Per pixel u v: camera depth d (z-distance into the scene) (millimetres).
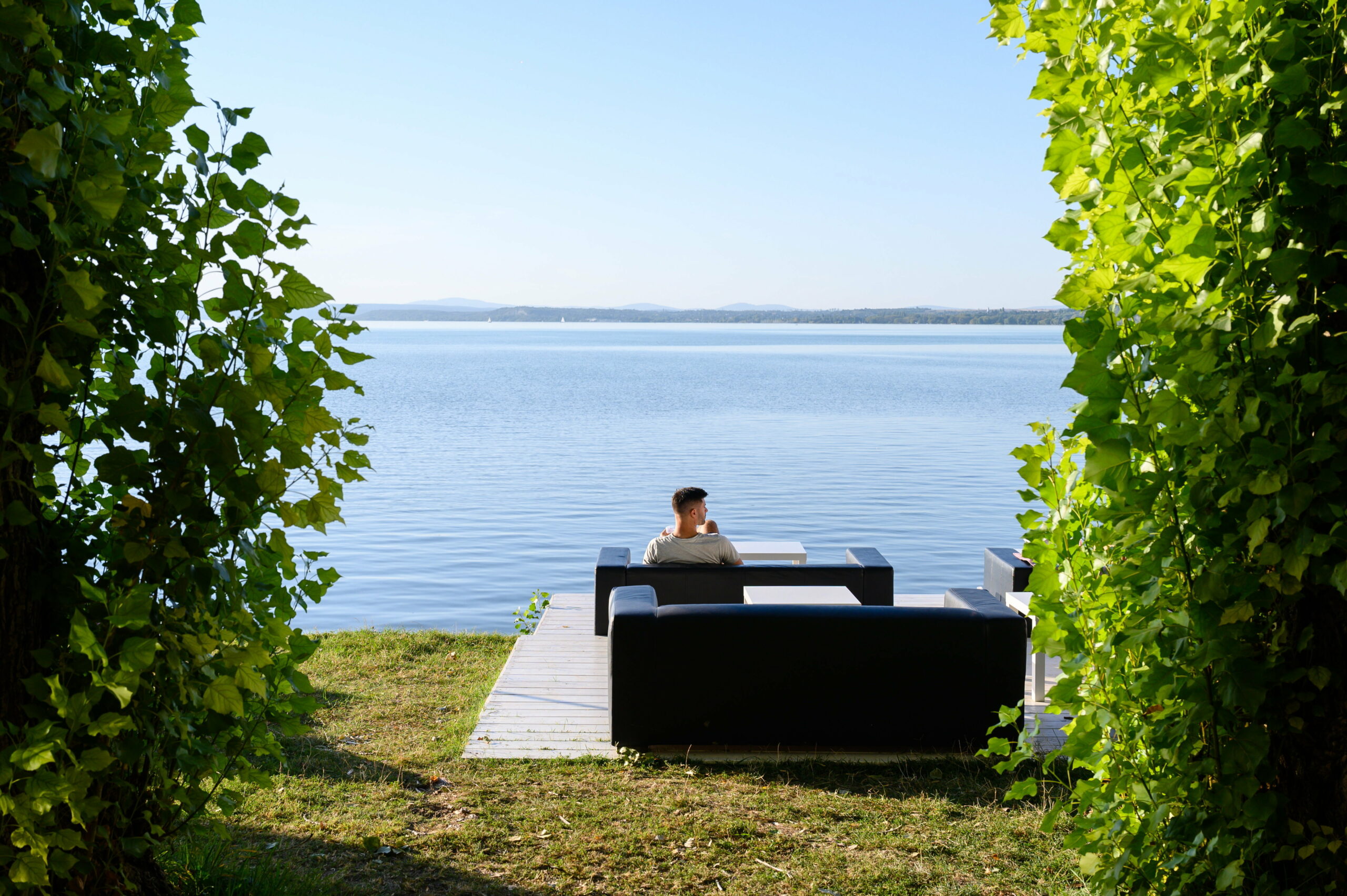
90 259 2250
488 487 18969
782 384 52594
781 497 17641
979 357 101438
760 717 5133
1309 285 1942
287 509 2533
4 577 2178
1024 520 2383
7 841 2135
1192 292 2033
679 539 7293
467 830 4125
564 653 7277
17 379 2102
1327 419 1909
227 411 2416
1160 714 2135
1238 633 1948
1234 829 2051
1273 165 1877
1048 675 6625
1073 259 2258
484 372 66500
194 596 2453
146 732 2398
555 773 4867
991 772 4875
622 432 28672
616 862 3861
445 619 10695
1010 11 2373
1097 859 2354
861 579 7180
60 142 1905
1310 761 1995
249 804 4305
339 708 6156
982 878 3713
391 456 23344
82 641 1953
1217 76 1962
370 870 3721
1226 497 1896
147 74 2346
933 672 5109
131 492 2576
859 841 4059
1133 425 1986
